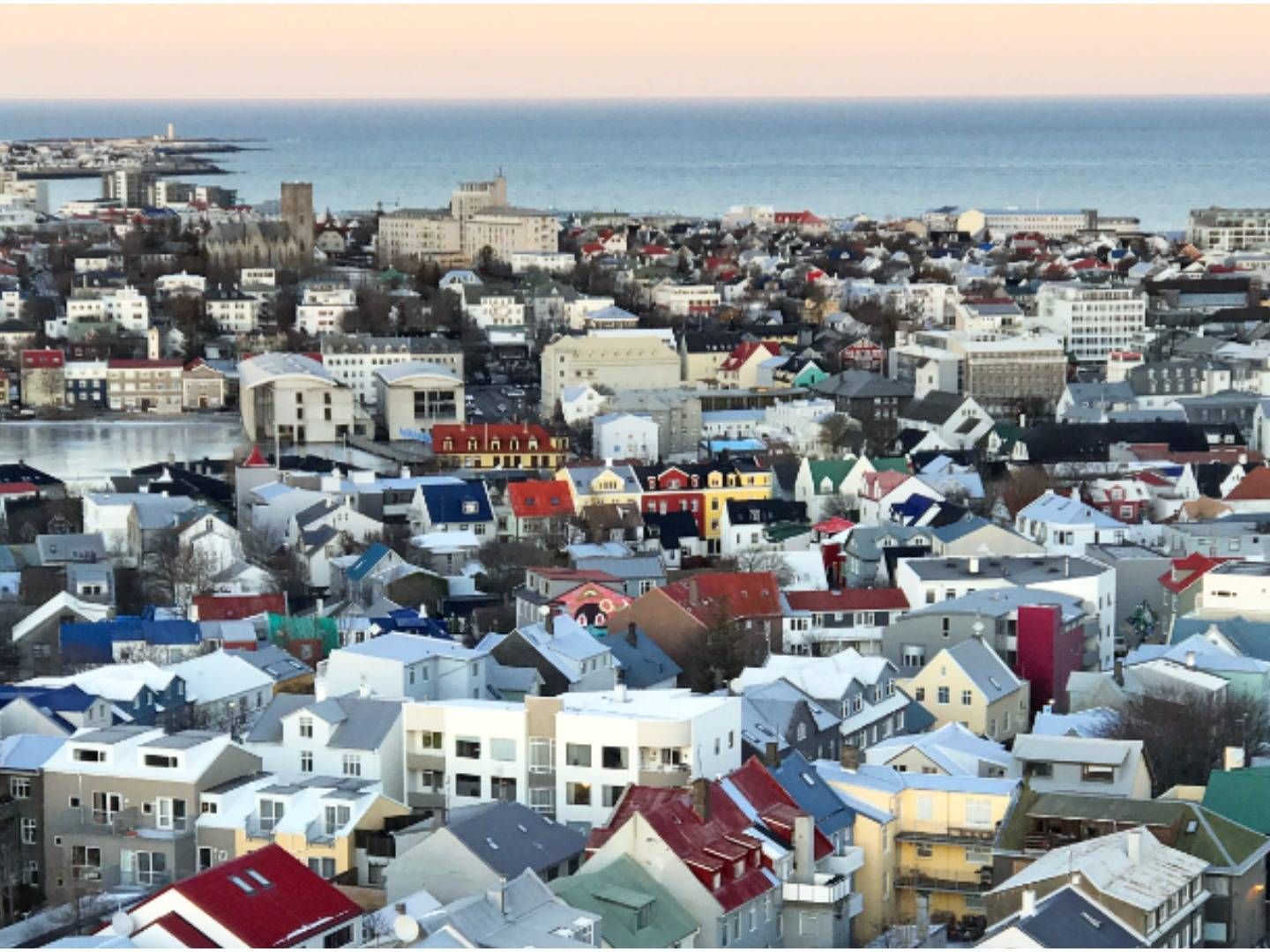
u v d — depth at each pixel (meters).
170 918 189.50
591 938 191.00
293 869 197.25
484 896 193.75
